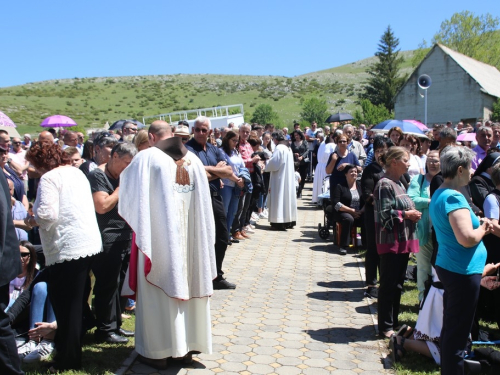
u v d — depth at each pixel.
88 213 4.04
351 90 120.69
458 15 54.09
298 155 14.45
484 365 3.96
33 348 4.30
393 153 4.92
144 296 4.05
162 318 4.04
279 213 10.36
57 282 3.91
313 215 12.30
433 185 5.30
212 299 6.06
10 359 3.43
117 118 96.56
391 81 69.06
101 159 5.10
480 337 4.77
